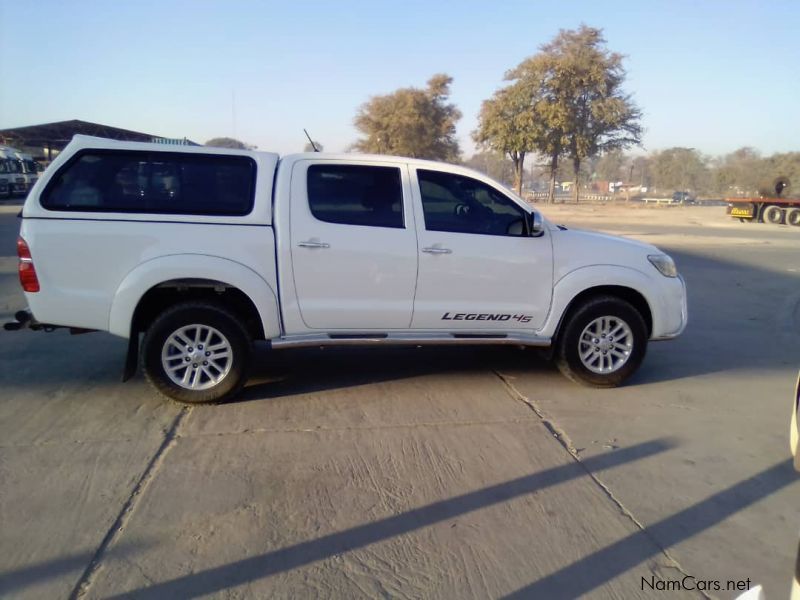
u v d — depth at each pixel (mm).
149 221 4871
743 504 3783
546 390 5727
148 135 42094
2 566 3053
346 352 6789
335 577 3031
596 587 3000
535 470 4156
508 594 2939
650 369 6543
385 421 4910
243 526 3434
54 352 6555
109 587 2922
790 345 7727
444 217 5422
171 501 3668
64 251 4789
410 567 3117
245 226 5016
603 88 42062
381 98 58031
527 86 42219
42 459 4156
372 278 5250
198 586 2943
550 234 5570
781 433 4906
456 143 59844
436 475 4051
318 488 3854
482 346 7121
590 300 5648
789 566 3189
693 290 11773
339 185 5242
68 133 40688
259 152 5215
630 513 3654
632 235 23469
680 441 4691
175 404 5172
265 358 6523
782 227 29859
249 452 4316
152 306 5215
